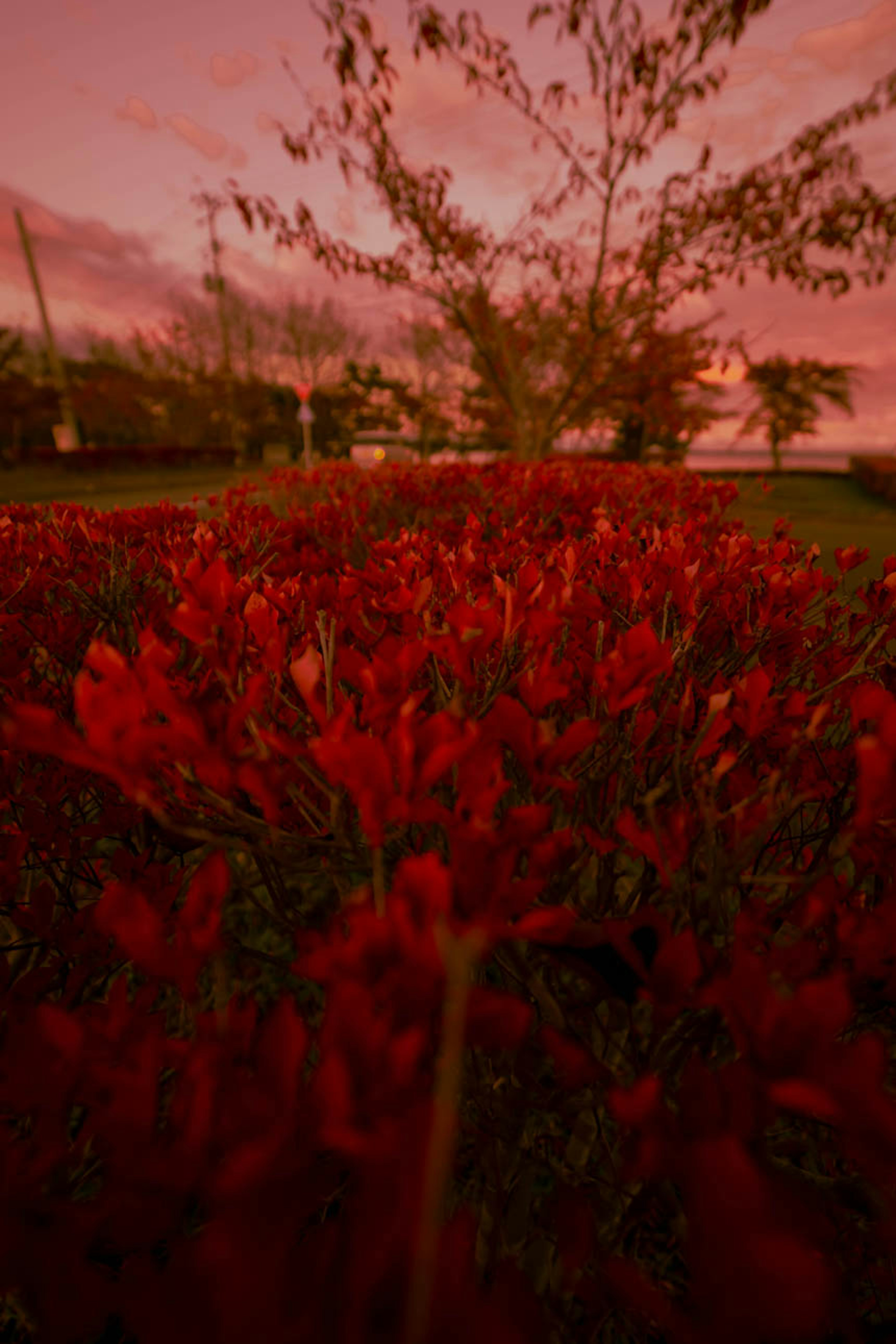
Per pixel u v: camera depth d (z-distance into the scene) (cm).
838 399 3797
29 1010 88
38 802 126
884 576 155
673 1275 111
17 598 190
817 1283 40
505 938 61
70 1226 50
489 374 1316
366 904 60
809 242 801
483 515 383
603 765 109
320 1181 54
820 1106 44
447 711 66
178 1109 52
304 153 843
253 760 71
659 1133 51
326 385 4481
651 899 104
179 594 218
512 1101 89
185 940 58
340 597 155
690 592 142
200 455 3375
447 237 959
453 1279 41
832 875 88
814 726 87
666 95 786
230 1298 43
